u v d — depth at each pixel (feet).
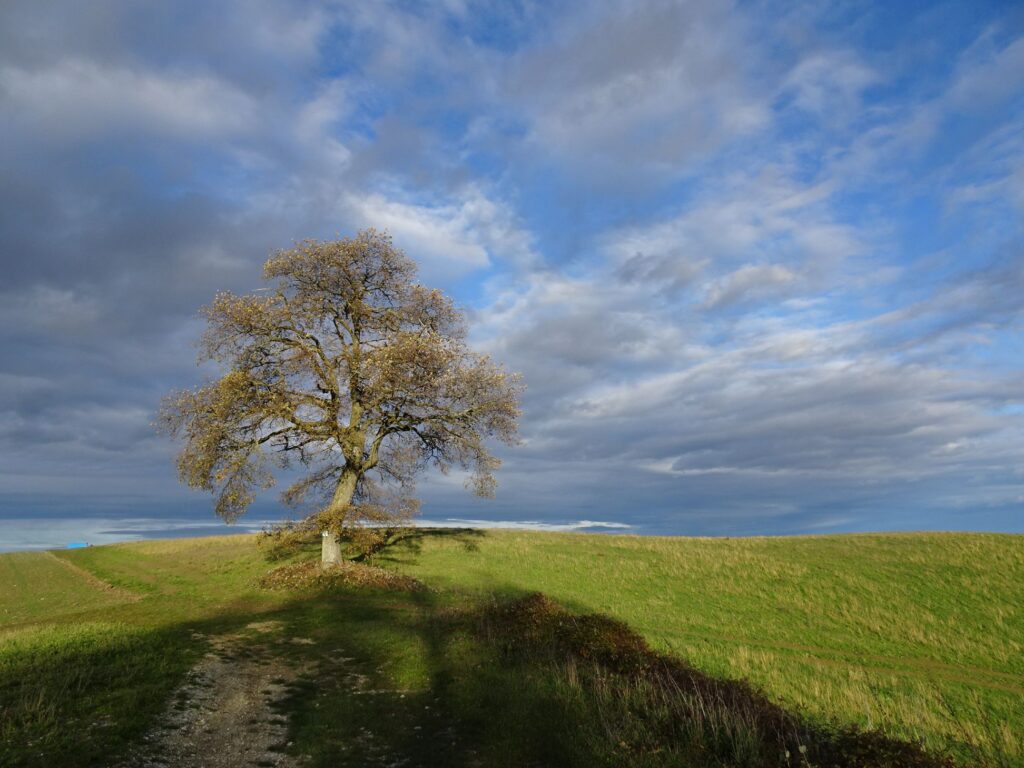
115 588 95.61
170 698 35.50
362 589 84.23
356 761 27.81
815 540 142.51
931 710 46.60
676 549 132.57
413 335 96.22
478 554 125.08
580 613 75.00
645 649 48.11
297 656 46.91
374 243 101.65
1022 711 47.42
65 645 44.78
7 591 97.81
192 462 89.61
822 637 70.74
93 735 28.60
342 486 98.07
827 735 29.55
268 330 95.14
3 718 29.35
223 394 86.74
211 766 26.96
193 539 168.86
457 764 27.55
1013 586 90.74
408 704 35.86
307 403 94.22
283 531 97.40
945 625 75.20
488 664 42.14
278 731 31.50
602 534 166.09
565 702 33.60
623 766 25.86
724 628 73.72
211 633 54.95
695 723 29.68
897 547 122.93
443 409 99.04
